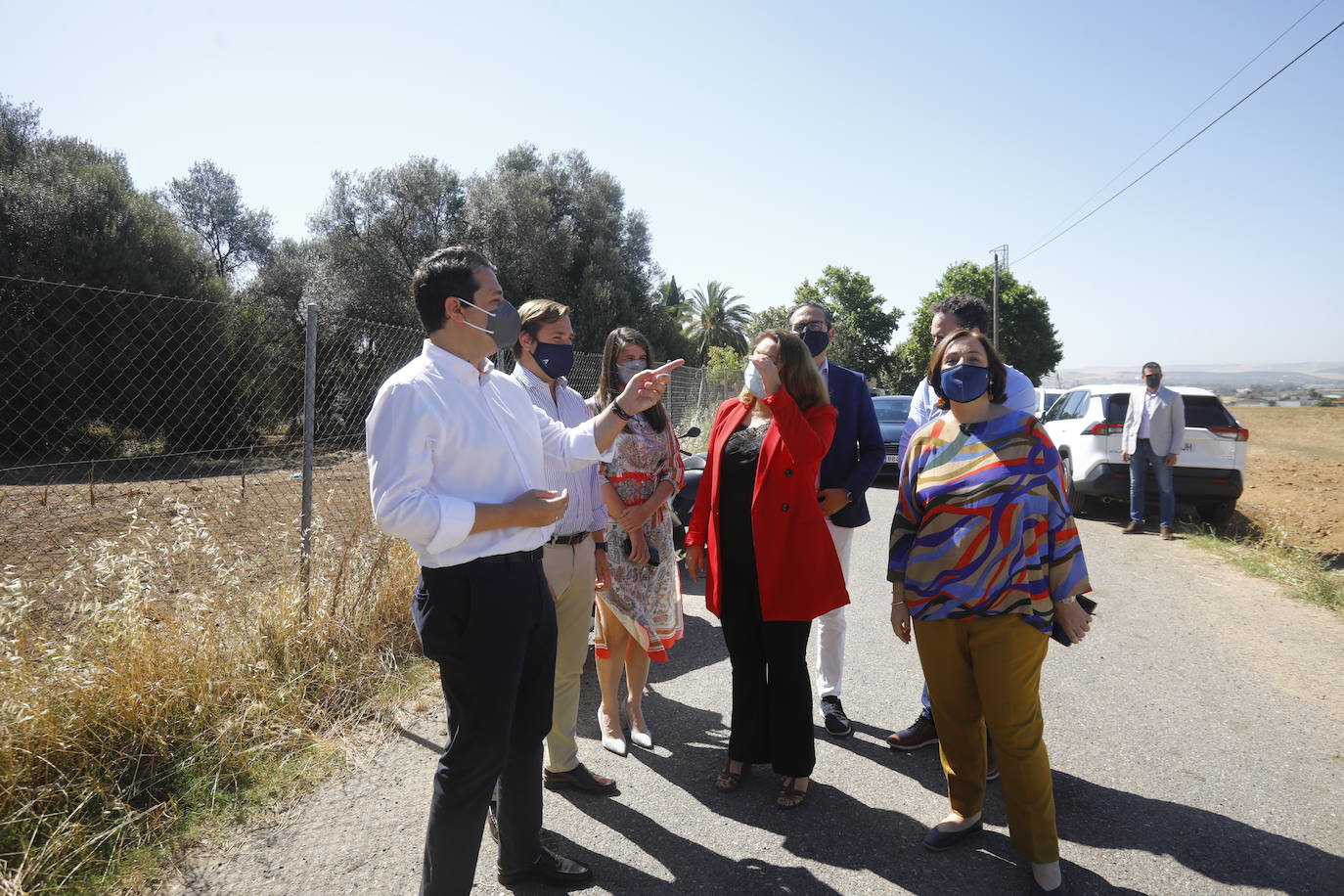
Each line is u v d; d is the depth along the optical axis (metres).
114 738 2.82
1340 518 9.09
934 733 3.23
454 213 23.50
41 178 15.30
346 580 4.09
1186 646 4.45
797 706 2.72
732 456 2.87
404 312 21.75
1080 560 2.30
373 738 3.23
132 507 7.32
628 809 2.78
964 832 2.54
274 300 19.89
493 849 2.56
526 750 2.21
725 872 2.40
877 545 7.30
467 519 1.78
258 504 7.07
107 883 2.28
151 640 3.13
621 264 25.64
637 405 2.29
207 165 29.12
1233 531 8.12
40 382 9.91
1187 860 2.43
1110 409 8.54
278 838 2.54
